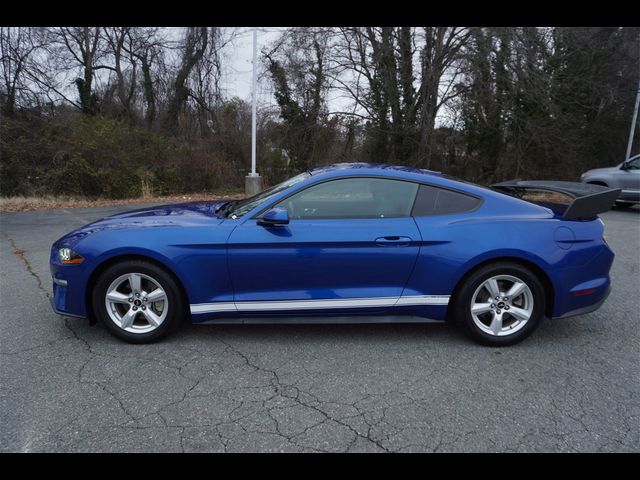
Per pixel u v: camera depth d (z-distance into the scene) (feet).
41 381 9.37
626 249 22.31
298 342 11.35
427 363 10.28
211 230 10.61
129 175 46.93
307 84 49.60
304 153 52.34
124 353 10.65
